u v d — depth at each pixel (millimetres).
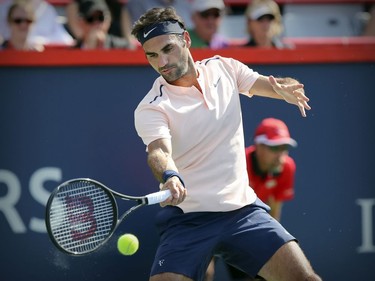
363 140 20453
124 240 14289
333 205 20391
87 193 15047
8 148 19219
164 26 13945
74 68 19359
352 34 28812
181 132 14172
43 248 19375
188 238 14453
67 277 19453
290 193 19750
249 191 14797
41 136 19312
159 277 14203
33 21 23500
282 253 14141
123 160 19609
